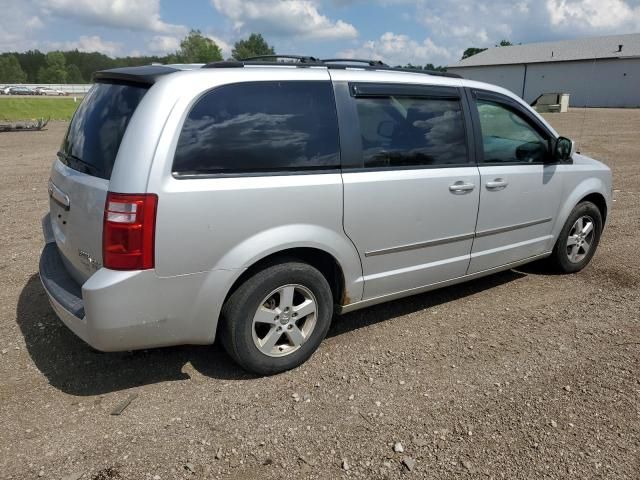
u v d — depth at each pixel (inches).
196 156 118.3
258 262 130.7
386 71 151.4
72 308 121.5
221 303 125.3
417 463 107.4
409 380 136.5
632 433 116.9
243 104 125.0
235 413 122.0
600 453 110.7
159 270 116.1
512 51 2519.7
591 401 128.1
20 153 568.1
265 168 126.6
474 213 167.3
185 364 141.9
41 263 146.1
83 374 136.3
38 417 119.2
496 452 110.7
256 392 130.3
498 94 175.6
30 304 174.6
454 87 163.0
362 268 147.4
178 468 105.0
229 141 122.3
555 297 190.9
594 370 141.9
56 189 138.9
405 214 150.0
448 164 159.8
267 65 134.0
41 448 109.6
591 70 2049.7
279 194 126.9
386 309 179.2
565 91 2164.1
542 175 186.4
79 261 128.3
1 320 163.3
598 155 571.5
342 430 116.9
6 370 137.0
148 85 119.8
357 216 140.6
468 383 135.3
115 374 136.6
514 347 154.2
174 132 115.6
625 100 1953.7
